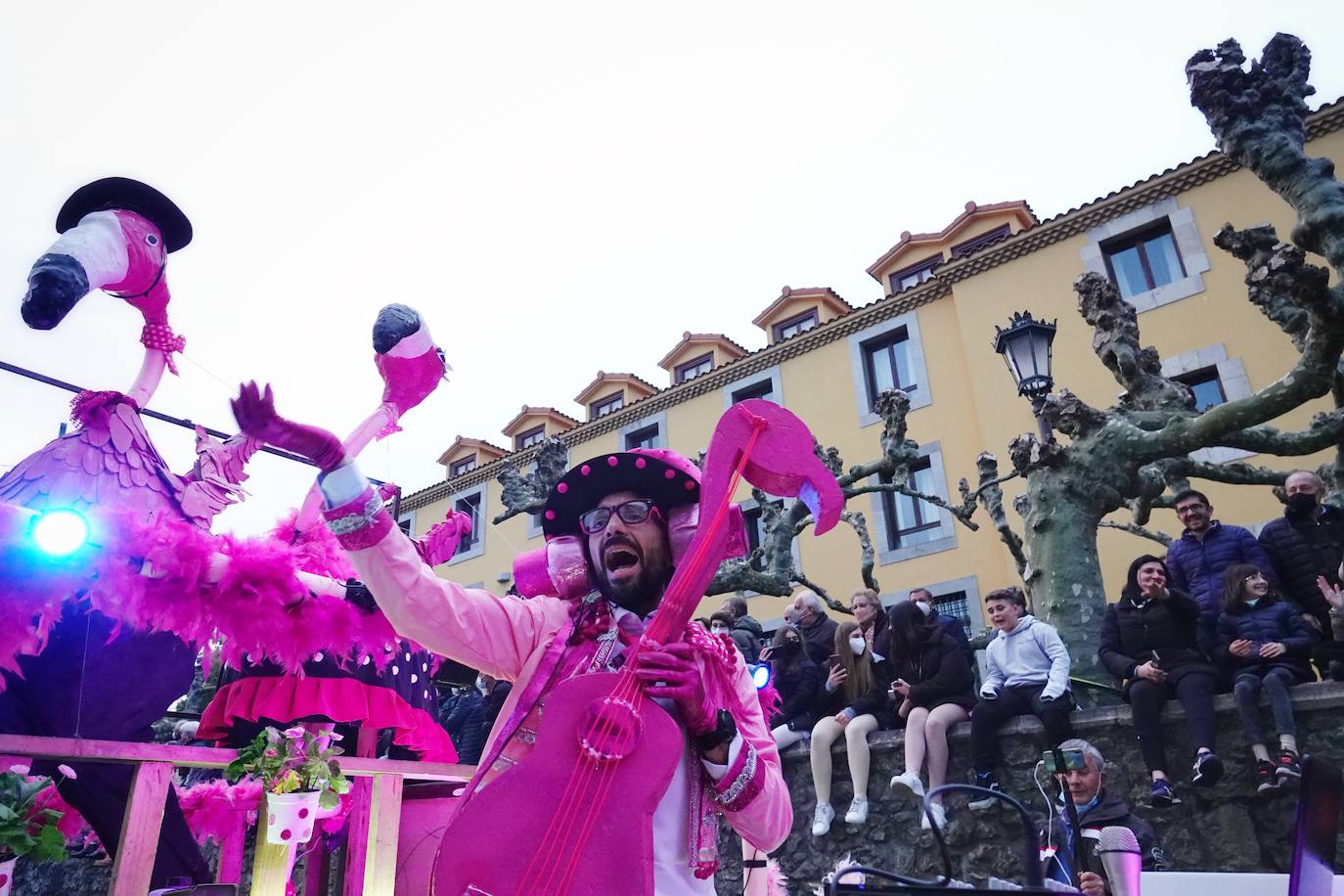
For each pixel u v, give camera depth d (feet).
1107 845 5.89
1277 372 41.98
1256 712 14.24
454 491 76.84
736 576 28.50
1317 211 18.65
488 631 5.05
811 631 21.86
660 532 5.76
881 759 17.92
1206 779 14.03
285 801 8.57
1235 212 45.27
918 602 18.98
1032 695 16.80
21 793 7.75
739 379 62.08
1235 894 6.22
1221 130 20.22
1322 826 5.08
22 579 6.20
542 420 76.74
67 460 7.94
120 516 6.96
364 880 9.30
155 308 8.75
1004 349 23.86
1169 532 42.37
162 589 6.94
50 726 7.82
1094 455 22.38
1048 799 11.33
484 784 4.75
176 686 8.64
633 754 4.36
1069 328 48.37
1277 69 19.98
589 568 5.72
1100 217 48.98
